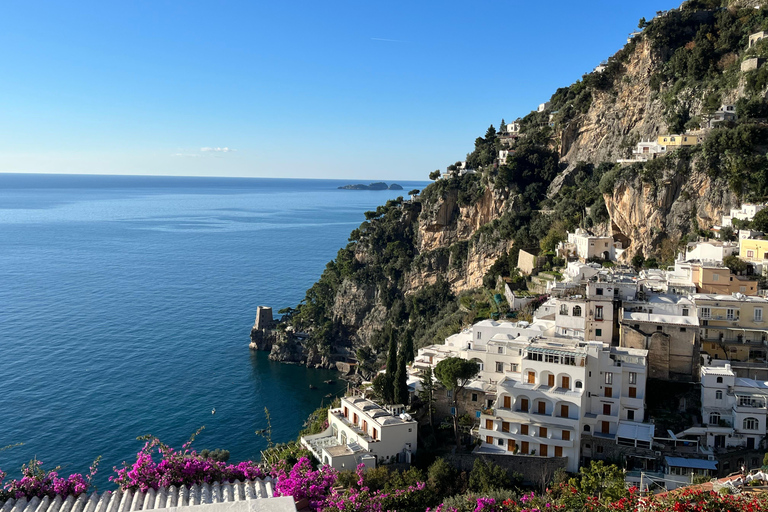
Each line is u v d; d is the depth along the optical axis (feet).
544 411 278.46
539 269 563.89
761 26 604.08
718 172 504.43
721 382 281.74
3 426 444.96
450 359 310.45
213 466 138.00
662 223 527.81
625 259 533.14
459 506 200.23
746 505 136.46
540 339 312.71
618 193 555.28
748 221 451.12
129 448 422.00
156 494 127.65
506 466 269.85
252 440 453.17
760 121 522.47
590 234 568.82
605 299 332.60
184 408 503.20
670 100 626.23
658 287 380.58
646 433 271.28
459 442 290.56
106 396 512.22
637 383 282.15
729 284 370.94
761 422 265.95
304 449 304.30
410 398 324.60
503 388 285.84
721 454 260.42
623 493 157.28
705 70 614.75
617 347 310.45
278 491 134.21
